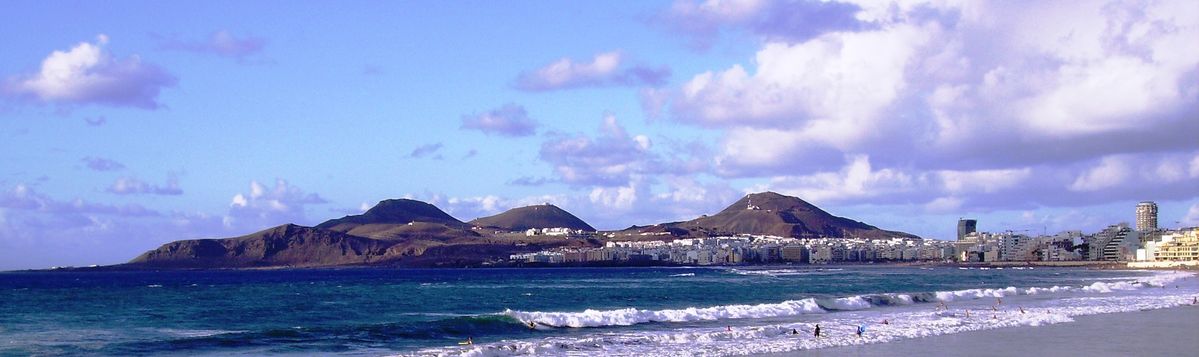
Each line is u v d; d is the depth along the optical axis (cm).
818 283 18300
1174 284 14950
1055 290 12438
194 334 6612
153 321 8044
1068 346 5466
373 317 8412
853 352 5216
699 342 5709
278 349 5556
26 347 5744
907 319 7338
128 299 12475
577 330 6600
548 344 5491
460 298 12194
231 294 14100
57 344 5906
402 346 5712
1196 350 5275
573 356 5119
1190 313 7806
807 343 5625
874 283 18362
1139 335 6044
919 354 5125
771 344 5575
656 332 6338
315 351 5472
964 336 6006
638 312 7456
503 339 6069
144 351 5503
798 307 8275
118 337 6400
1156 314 7719
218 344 5788
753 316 7675
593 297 12181
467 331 6431
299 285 19438
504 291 14775
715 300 11212
